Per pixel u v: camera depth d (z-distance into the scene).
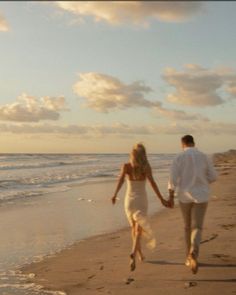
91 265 6.84
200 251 7.09
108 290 5.52
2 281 6.14
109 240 8.91
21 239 9.30
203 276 5.80
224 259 6.57
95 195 18.55
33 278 6.28
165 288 5.43
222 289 5.28
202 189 5.96
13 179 26.58
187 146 6.21
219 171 34.09
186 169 6.03
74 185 23.62
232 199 14.84
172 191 6.14
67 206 14.86
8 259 7.52
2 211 13.64
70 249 8.19
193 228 5.93
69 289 5.69
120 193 19.38
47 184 24.20
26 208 14.37
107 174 33.66
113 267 6.61
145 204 6.51
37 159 77.56
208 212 11.76
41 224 11.20
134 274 6.12
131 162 6.51
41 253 7.94
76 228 10.59
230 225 9.52
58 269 6.72
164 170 41.12
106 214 12.90
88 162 64.75
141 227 6.43
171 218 11.52
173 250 7.39
